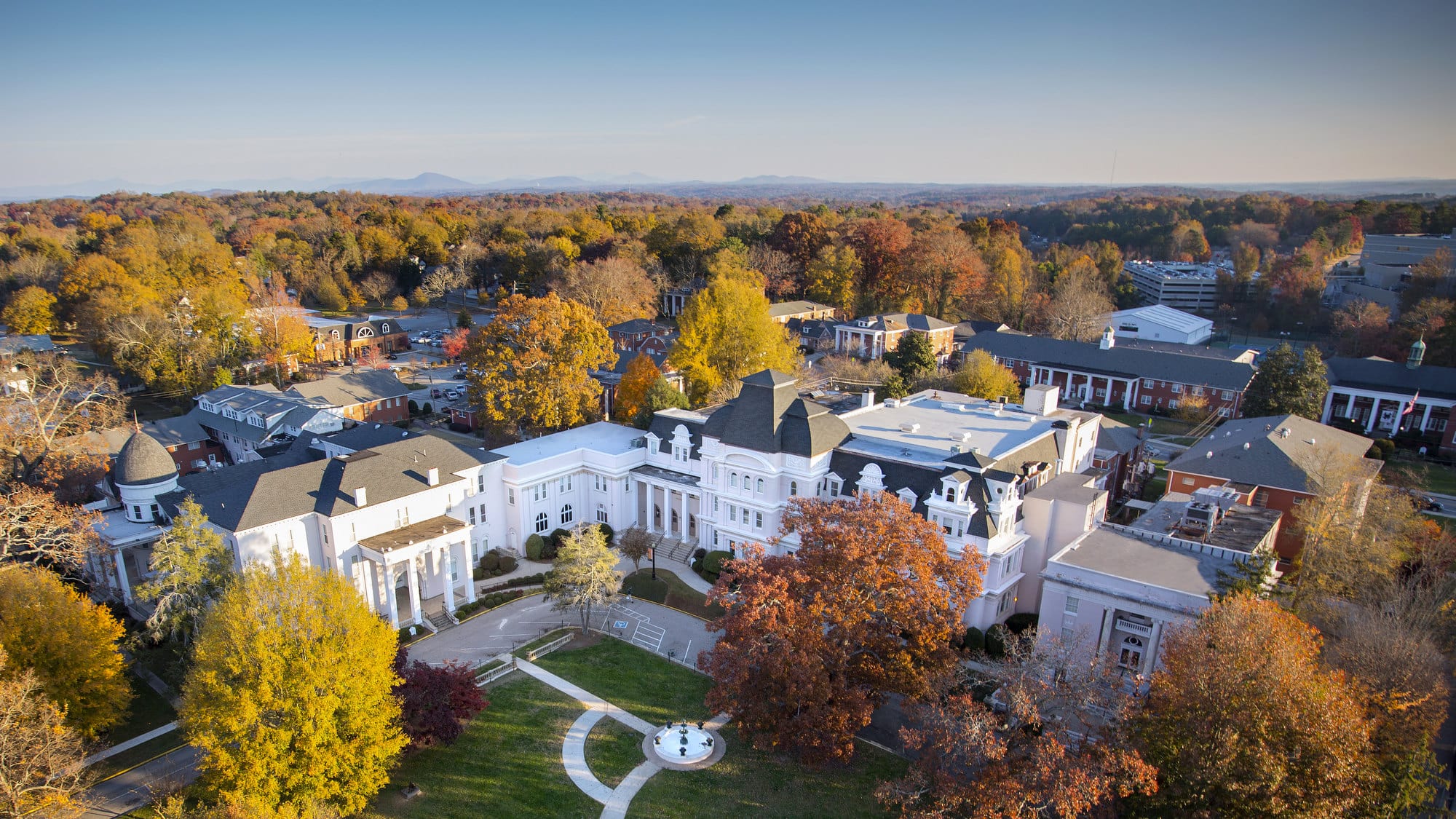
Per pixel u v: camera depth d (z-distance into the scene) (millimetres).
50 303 162750
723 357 115688
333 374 151875
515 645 65812
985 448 75188
